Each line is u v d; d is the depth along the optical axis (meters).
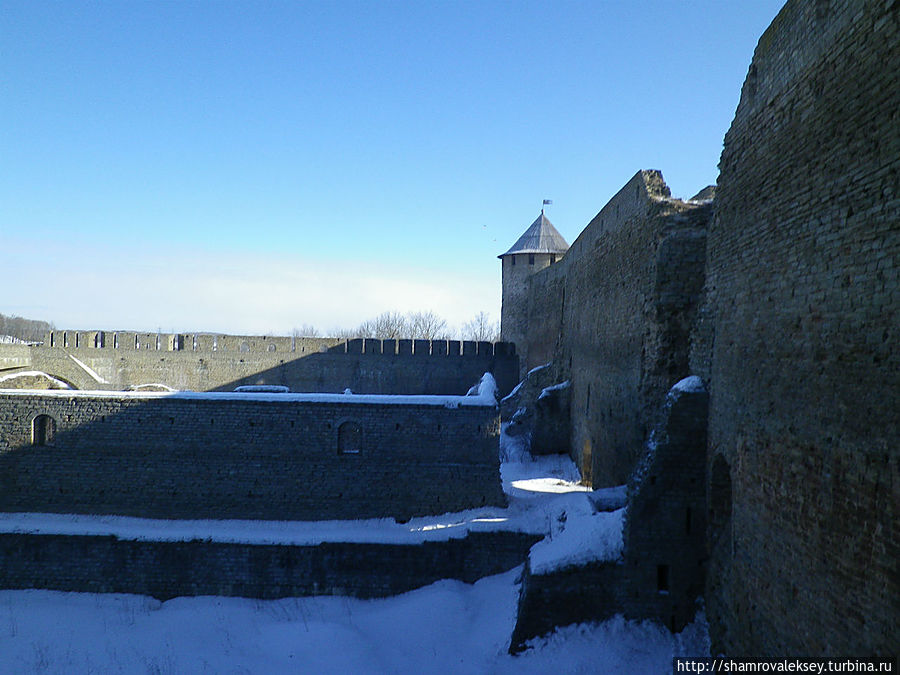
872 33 5.53
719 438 9.23
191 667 10.35
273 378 32.56
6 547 13.80
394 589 13.14
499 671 9.38
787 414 6.95
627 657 9.20
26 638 11.59
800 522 6.55
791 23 7.27
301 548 13.32
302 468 15.80
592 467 18.62
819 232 6.40
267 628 11.92
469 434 15.76
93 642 11.41
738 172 8.91
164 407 15.92
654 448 9.98
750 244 8.31
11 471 16.05
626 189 14.88
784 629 6.85
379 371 33.41
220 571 13.45
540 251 36.09
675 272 11.66
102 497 15.89
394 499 15.72
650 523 9.85
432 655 10.36
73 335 30.56
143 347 31.55
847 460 5.69
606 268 17.20
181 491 15.84
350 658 10.44
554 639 9.73
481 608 11.76
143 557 13.59
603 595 9.85
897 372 4.98
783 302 7.19
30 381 24.05
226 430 15.90
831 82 6.26
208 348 32.19
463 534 13.30
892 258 5.12
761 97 8.13
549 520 13.47
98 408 15.98
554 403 24.12
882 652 5.07
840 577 5.74
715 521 9.44
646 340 12.43
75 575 13.69
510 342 36.06
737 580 8.29
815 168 6.55
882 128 5.33
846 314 5.81
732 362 8.83
